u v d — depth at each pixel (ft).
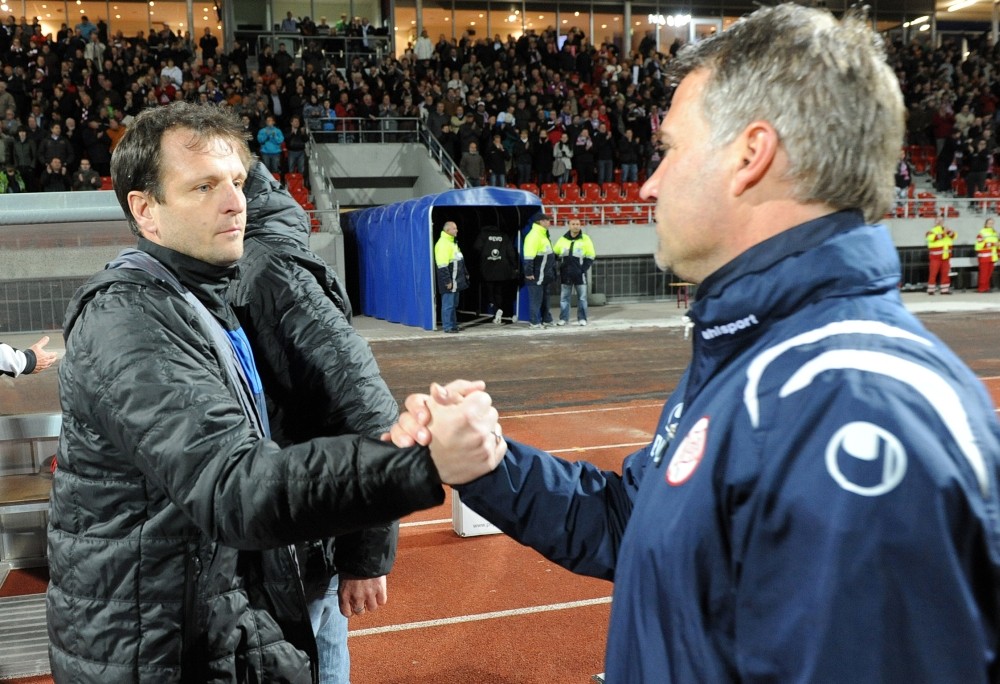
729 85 3.38
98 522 5.30
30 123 60.80
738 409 3.00
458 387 4.57
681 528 3.02
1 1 92.84
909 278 74.95
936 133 85.10
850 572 2.48
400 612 13.93
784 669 2.63
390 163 75.97
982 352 41.45
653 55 91.97
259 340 7.27
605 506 4.93
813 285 3.18
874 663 2.44
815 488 2.60
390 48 97.50
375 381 7.30
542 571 15.62
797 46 3.27
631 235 68.23
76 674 5.38
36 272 12.27
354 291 67.97
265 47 80.38
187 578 5.29
